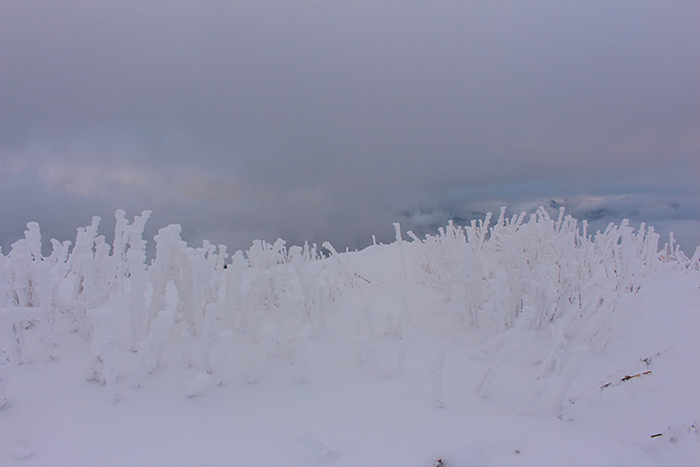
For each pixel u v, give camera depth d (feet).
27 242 7.95
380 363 7.27
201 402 5.55
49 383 5.78
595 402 5.91
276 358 7.16
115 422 4.99
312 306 8.64
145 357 5.76
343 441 4.91
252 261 10.62
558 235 13.91
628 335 8.65
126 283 10.89
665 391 6.23
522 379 6.80
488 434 5.05
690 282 13.01
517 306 9.44
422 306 10.98
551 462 4.51
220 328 8.13
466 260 9.24
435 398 5.79
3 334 7.29
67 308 7.96
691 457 4.69
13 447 4.37
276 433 5.01
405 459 4.57
